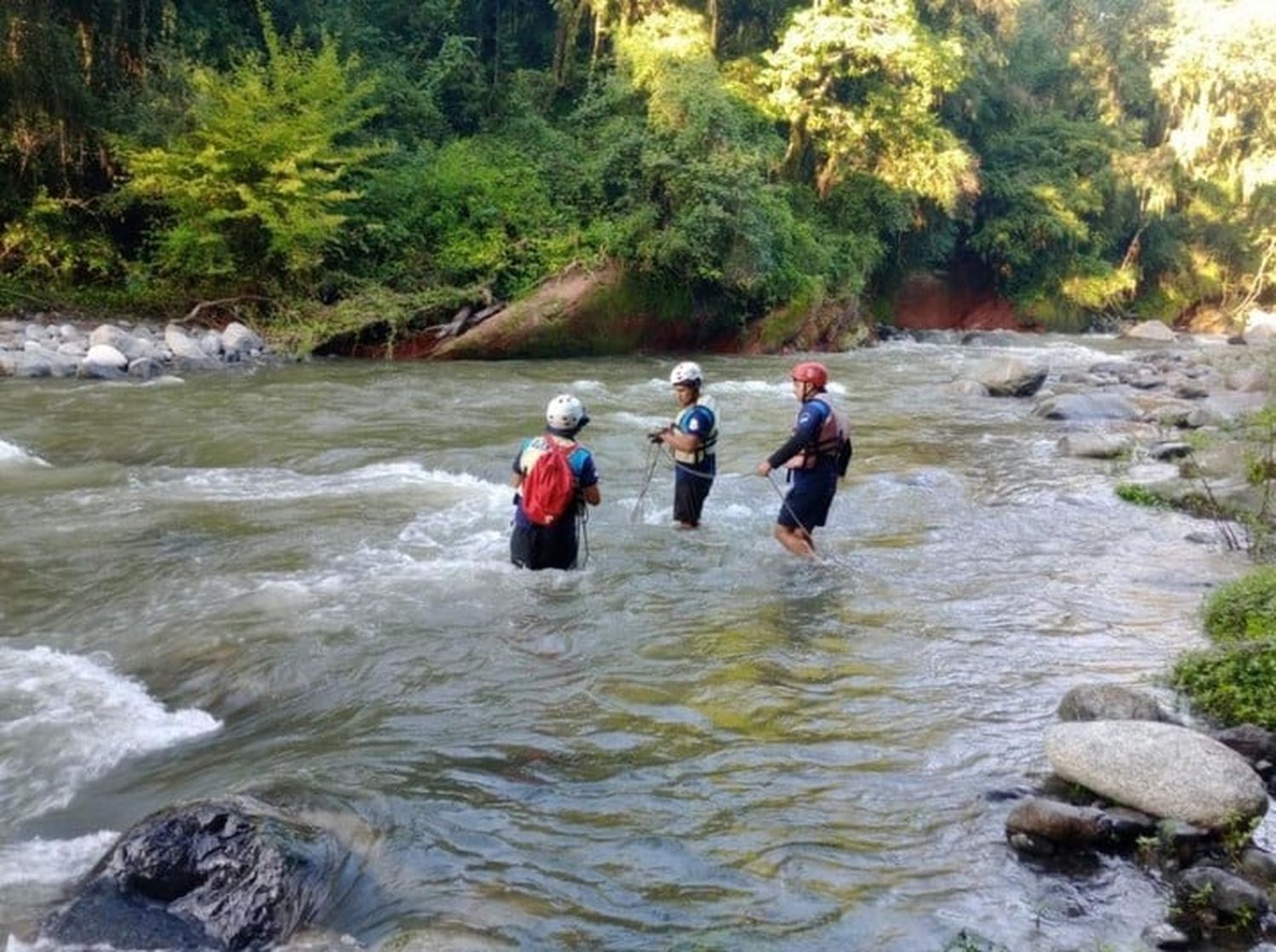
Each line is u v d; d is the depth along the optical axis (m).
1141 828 3.94
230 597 6.56
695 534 8.30
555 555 7.20
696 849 3.89
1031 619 6.46
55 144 19.08
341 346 19.22
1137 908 3.54
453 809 4.13
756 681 5.45
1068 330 37.53
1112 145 38.25
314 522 8.32
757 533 8.38
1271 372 14.48
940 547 8.12
